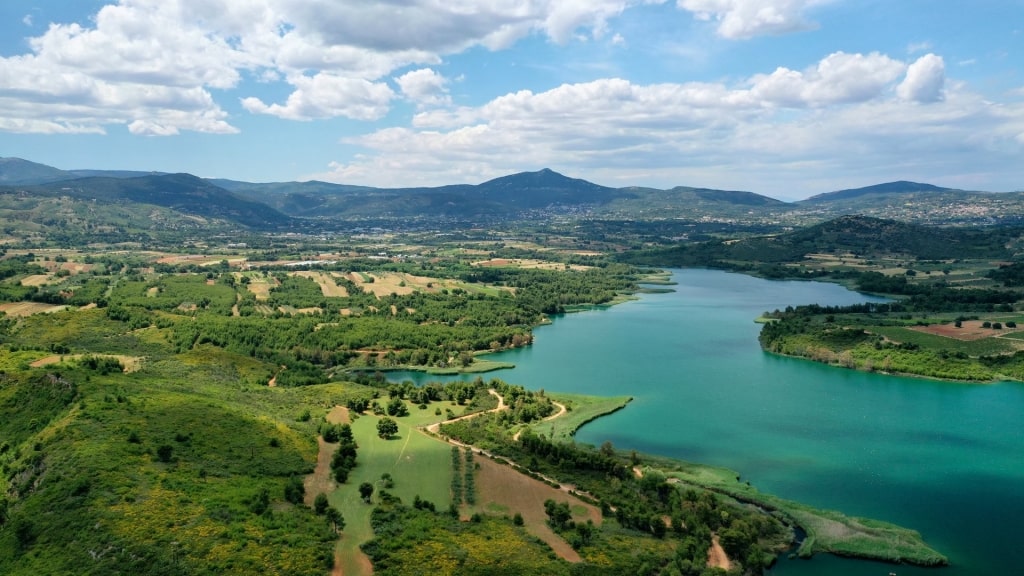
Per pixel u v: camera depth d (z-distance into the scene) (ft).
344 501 465.06
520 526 443.32
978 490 532.32
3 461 490.49
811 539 450.71
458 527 429.79
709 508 471.21
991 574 416.05
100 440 475.72
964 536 461.37
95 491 408.46
